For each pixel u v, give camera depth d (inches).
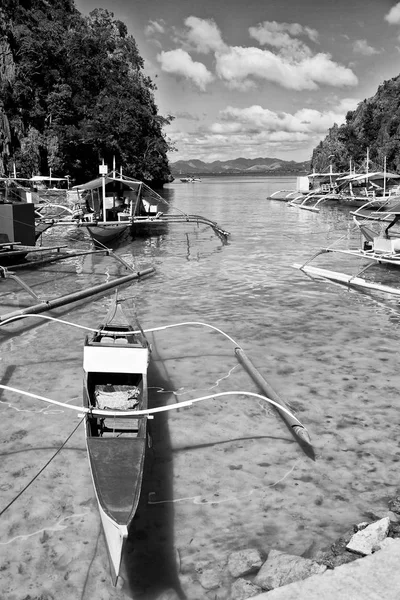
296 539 235.3
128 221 1090.1
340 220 1739.7
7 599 206.2
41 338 506.9
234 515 252.5
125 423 295.3
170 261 949.8
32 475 285.4
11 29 3257.9
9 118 3129.9
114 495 205.5
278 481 279.9
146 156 3750.0
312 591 161.8
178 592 206.4
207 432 331.0
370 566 170.9
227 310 606.9
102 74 3718.0
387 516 244.2
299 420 345.1
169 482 279.0
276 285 737.6
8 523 248.2
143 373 309.4
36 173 3115.2
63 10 3917.3
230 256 1005.2
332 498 265.0
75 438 323.0
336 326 545.3
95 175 3469.5
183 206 2440.9
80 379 410.6
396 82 5339.6
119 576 215.2
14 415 351.9
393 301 647.1
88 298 661.3
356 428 334.6
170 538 236.7
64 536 239.5
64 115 3270.2
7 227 791.7
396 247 780.0
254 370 416.8
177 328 536.7
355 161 4645.7
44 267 889.5
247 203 2667.3
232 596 198.2
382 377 414.3
